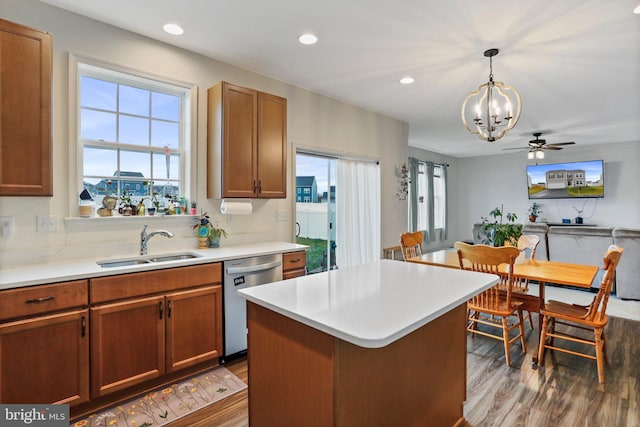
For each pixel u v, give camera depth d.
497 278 1.87
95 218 2.50
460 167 9.36
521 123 5.55
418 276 1.93
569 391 2.32
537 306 2.91
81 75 2.56
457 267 3.03
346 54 3.03
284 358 1.42
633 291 4.48
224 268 2.61
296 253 3.13
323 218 4.31
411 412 1.57
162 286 2.28
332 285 1.72
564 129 6.01
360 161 4.70
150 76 2.76
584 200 7.66
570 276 2.60
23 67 2.02
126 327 2.13
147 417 2.02
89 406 2.05
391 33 2.64
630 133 6.35
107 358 2.06
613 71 3.36
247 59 3.14
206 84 3.09
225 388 2.34
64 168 2.40
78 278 1.95
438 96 4.17
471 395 2.28
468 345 3.11
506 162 8.64
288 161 3.77
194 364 2.45
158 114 2.94
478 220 9.09
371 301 1.45
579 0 2.18
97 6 2.33
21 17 2.23
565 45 2.80
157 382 2.34
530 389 2.35
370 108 4.67
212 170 3.03
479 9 2.30
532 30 2.57
